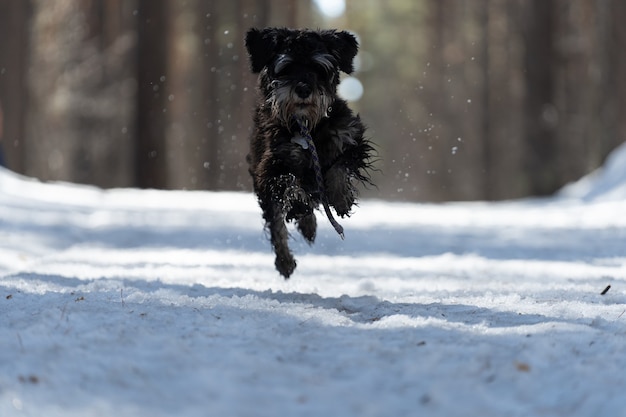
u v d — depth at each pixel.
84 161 53.62
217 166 53.91
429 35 65.44
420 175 69.31
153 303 7.11
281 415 4.14
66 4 52.12
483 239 16.36
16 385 4.58
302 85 8.71
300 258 12.69
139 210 22.34
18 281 8.62
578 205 25.61
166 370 4.86
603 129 52.03
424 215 23.62
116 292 7.80
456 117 64.81
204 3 54.41
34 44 52.50
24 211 19.09
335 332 6.00
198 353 5.29
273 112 9.00
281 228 9.30
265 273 10.43
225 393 4.45
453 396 4.42
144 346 5.40
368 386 4.60
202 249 14.06
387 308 7.37
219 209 23.42
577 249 14.17
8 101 50.41
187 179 57.38
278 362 5.10
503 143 64.38
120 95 52.31
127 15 55.12
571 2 54.53
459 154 65.19
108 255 12.73
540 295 8.30
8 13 49.78
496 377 4.76
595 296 8.18
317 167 8.70
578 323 6.52
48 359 5.09
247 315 6.64
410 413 4.19
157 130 34.12
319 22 71.31
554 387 4.65
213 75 53.97
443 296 8.30
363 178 9.23
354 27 77.62
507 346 5.54
